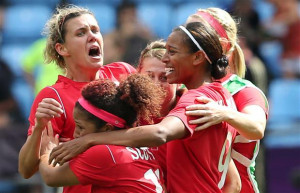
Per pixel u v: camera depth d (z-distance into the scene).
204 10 12.62
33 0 33.34
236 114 11.32
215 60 11.46
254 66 21.59
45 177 11.12
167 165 11.38
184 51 11.27
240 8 26.16
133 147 10.55
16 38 32.16
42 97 12.01
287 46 29.14
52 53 12.54
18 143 22.59
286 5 29.92
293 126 23.86
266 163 22.17
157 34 30.48
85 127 10.73
